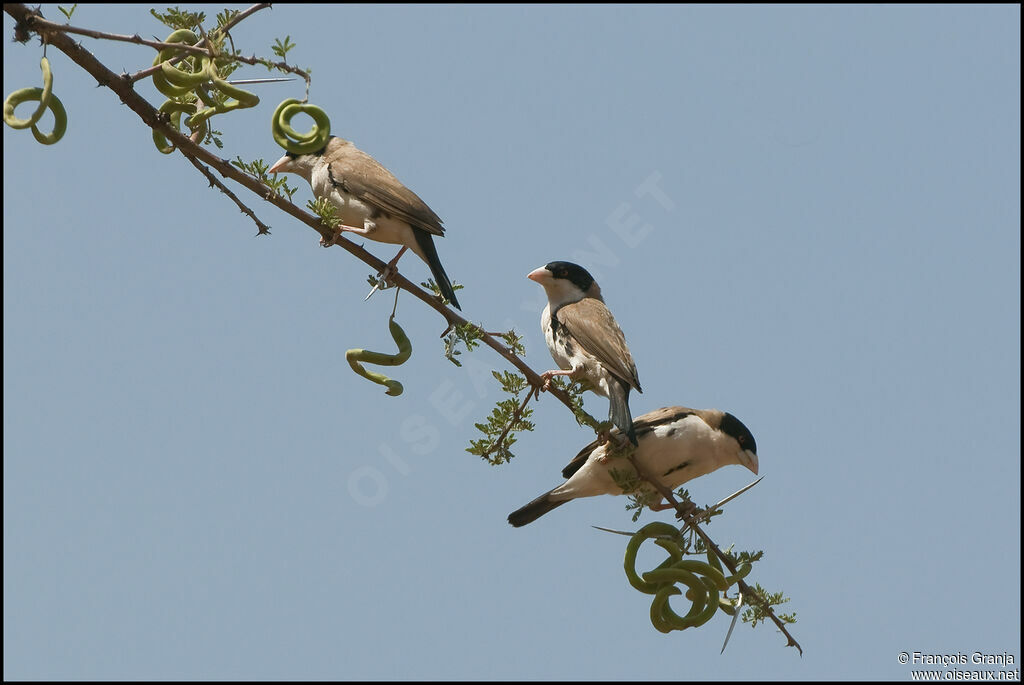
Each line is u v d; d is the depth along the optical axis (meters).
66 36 8.91
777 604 10.23
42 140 8.84
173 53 9.55
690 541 10.47
